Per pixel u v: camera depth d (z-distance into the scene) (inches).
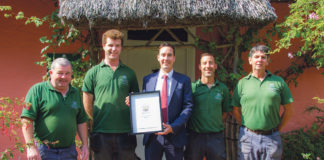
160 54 132.8
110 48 130.6
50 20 188.2
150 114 127.4
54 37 177.5
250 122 134.7
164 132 125.4
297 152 185.3
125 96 132.4
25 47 192.4
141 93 128.1
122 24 151.6
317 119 208.5
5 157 112.3
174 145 129.1
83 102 136.7
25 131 112.7
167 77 133.7
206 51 173.0
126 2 144.7
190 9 143.0
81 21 148.7
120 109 131.0
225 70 170.6
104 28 166.2
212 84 140.9
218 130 137.5
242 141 138.3
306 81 207.9
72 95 123.5
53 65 118.0
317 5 141.7
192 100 134.0
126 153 133.6
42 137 117.8
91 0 145.7
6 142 185.6
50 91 118.7
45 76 181.5
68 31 177.9
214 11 142.3
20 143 113.0
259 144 133.3
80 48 177.6
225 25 167.9
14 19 191.2
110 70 132.4
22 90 192.7
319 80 208.2
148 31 213.9
